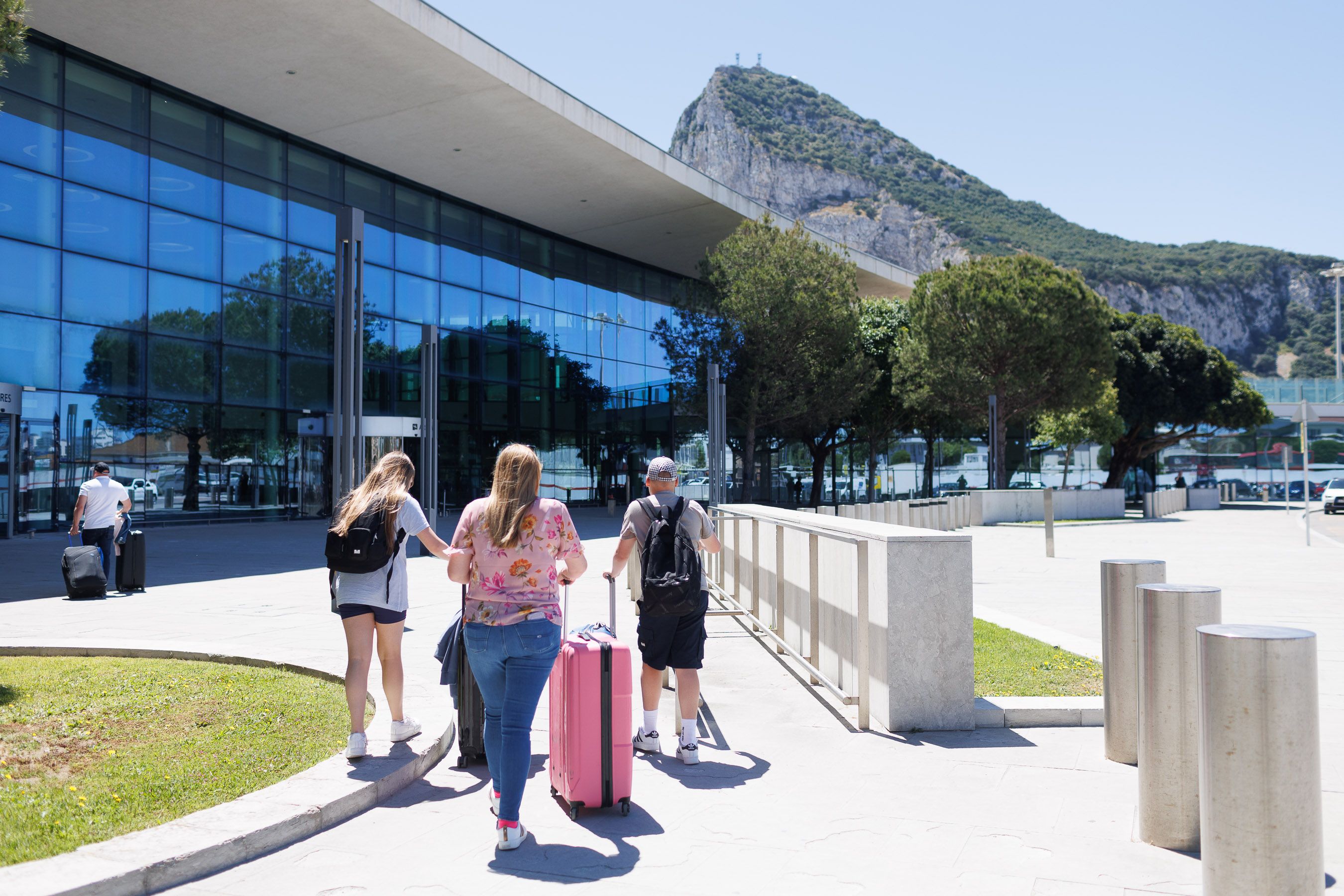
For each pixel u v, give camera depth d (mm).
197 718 5918
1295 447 60562
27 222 20609
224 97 24406
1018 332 33844
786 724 5957
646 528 5297
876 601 6059
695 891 3529
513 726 4012
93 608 10664
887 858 3836
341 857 3869
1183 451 61875
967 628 5773
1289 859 3074
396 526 5000
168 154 23703
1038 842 4012
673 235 36812
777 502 42688
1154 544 21688
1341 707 6199
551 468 35406
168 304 23562
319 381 27547
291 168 26844
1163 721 3967
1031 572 15211
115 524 12172
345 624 4992
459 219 32156
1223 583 13445
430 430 16688
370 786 4496
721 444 23031
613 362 38844
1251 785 3105
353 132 26703
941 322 35312
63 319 21281
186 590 12242
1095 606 11305
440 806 4504
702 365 33469
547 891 3529
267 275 26141
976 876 3656
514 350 34000
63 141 21375
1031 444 52469
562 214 33938
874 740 5574
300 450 27000
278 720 5859
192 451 24109
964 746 5430
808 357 32875
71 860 3557
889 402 41812
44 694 6531
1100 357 34906
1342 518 34781
